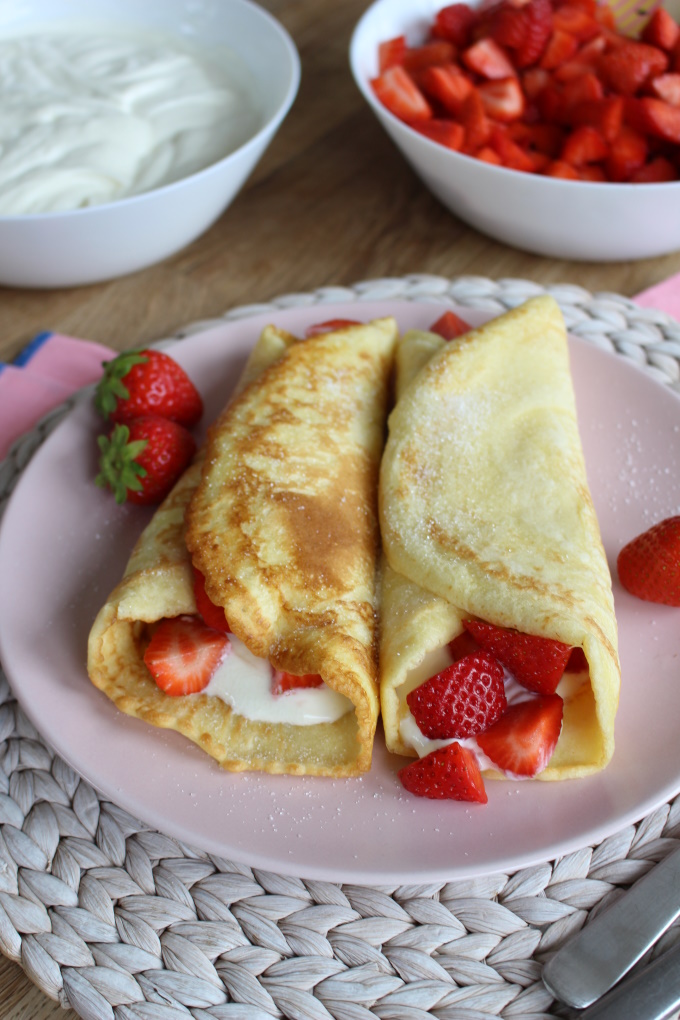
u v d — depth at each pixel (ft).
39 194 2.46
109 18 2.84
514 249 2.65
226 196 2.53
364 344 2.24
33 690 1.93
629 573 2.01
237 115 2.66
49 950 1.79
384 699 1.86
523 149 2.66
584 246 2.51
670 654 1.96
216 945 1.79
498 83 2.62
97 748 1.88
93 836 1.88
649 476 2.15
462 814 1.83
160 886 1.84
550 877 1.84
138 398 2.19
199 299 2.56
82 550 2.08
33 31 2.83
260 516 1.94
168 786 1.85
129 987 1.77
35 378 2.37
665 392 2.22
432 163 2.48
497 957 1.79
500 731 1.86
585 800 1.83
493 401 2.10
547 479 2.00
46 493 2.13
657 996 1.68
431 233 2.69
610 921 1.76
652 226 2.42
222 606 1.88
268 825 1.82
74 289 2.59
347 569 1.94
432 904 1.82
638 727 1.90
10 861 1.86
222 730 1.91
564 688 1.91
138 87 2.65
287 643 1.87
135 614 1.91
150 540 2.02
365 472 2.09
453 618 1.90
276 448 2.04
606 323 2.39
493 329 2.18
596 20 2.81
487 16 2.76
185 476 2.12
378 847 1.80
